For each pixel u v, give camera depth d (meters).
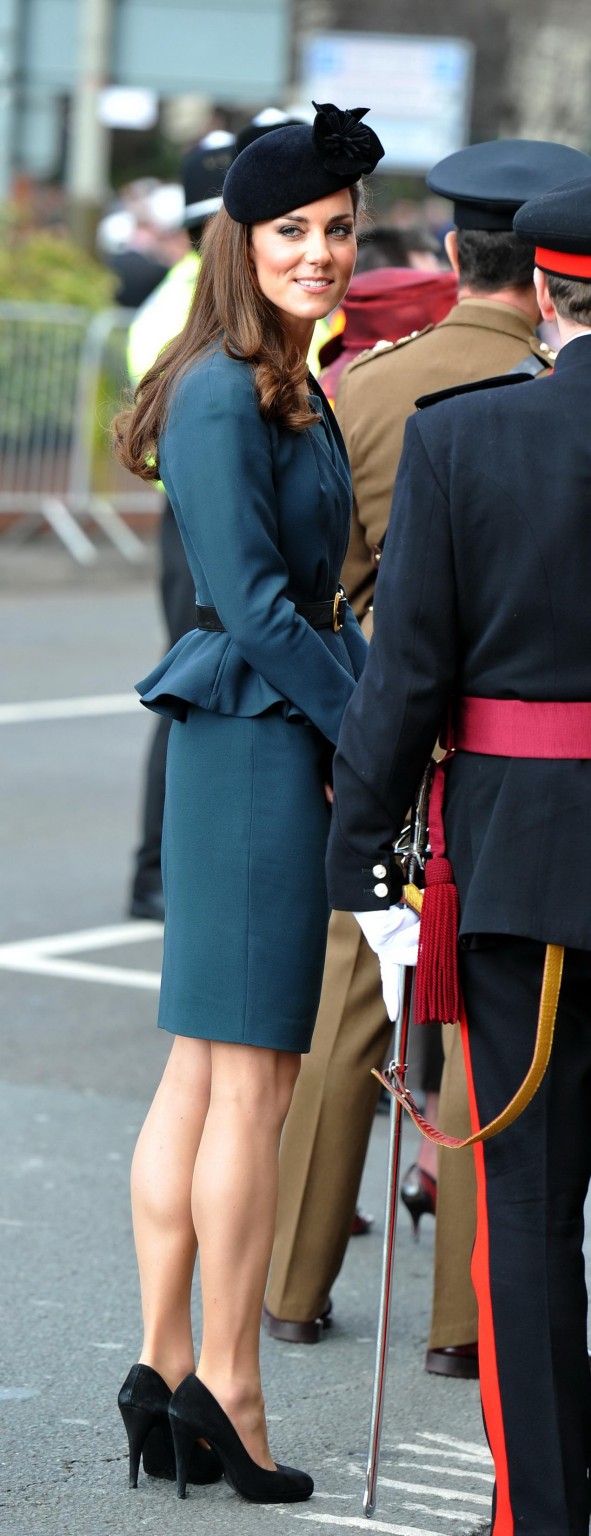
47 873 23.03
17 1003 18.55
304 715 9.52
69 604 42.84
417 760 8.73
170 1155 10.03
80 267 46.72
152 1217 10.01
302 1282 12.02
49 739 29.97
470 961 8.72
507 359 11.71
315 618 9.82
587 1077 8.69
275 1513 9.72
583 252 8.49
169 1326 10.03
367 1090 11.89
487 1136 8.58
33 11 52.62
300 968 9.75
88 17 51.75
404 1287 13.02
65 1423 10.69
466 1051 8.81
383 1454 10.50
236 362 9.50
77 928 21.05
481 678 8.59
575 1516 8.47
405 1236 13.98
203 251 9.80
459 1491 10.09
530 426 8.41
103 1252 13.16
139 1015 18.36
